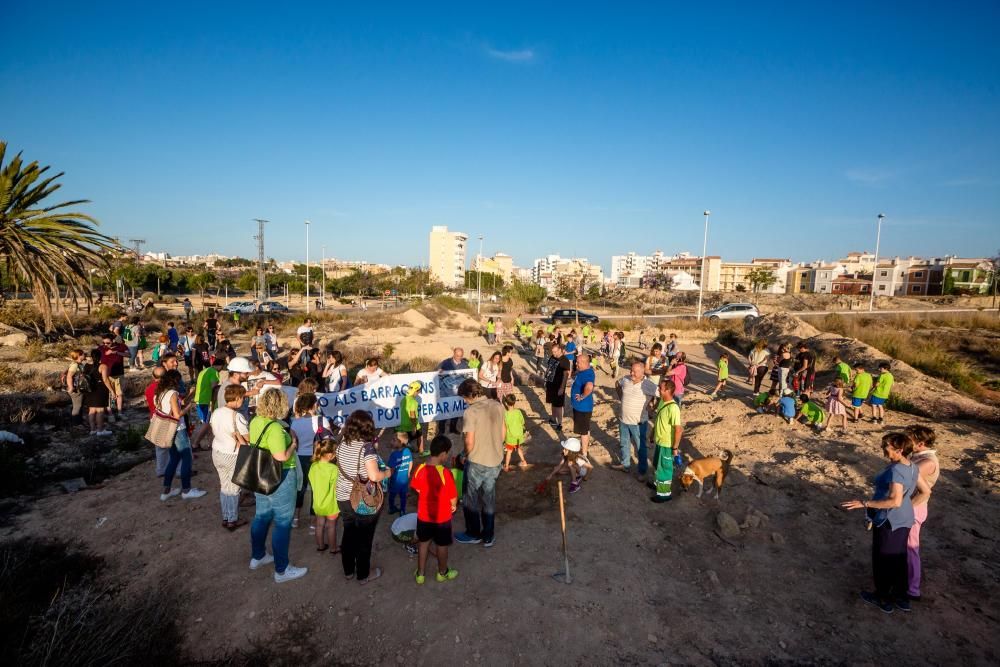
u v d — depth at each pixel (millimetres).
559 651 4570
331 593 5340
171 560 5895
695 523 6848
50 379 14414
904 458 5094
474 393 6160
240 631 4871
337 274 159000
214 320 19141
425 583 5473
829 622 4977
